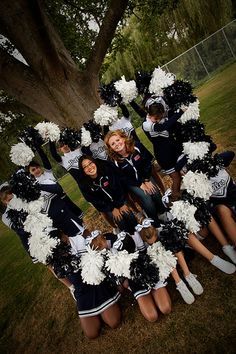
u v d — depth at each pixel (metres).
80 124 5.95
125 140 3.59
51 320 4.06
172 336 2.75
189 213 2.83
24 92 5.83
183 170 3.68
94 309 3.09
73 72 5.93
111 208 3.64
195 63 16.12
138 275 2.69
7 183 3.58
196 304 2.89
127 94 3.66
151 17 8.40
